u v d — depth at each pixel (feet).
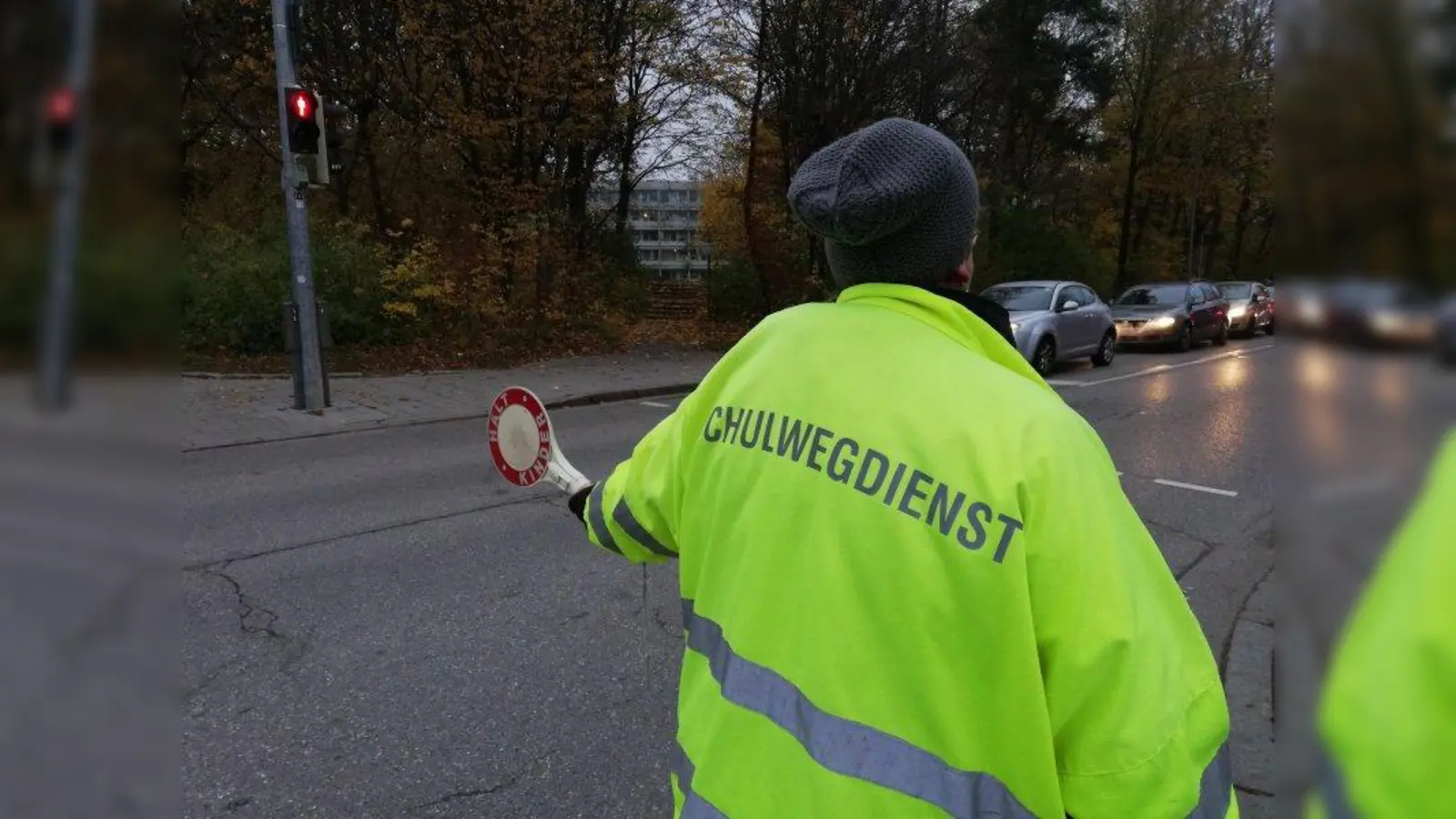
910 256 4.12
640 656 12.95
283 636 13.51
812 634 3.63
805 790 3.50
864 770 3.41
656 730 10.96
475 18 45.34
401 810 9.37
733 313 65.67
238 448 27.99
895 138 3.99
